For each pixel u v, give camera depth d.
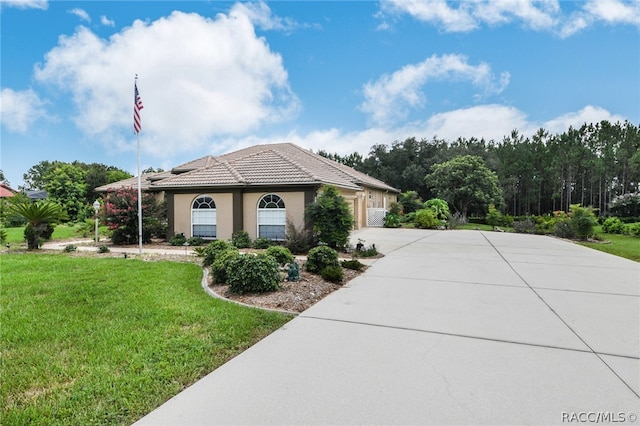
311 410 2.92
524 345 4.29
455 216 32.41
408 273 8.84
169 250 13.30
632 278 8.34
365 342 4.38
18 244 14.91
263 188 14.59
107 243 15.45
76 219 32.38
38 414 2.86
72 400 3.07
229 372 3.60
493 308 5.84
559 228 19.58
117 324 4.92
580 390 3.25
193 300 6.14
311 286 7.20
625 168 45.53
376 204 29.11
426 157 49.78
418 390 3.23
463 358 3.91
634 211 29.36
